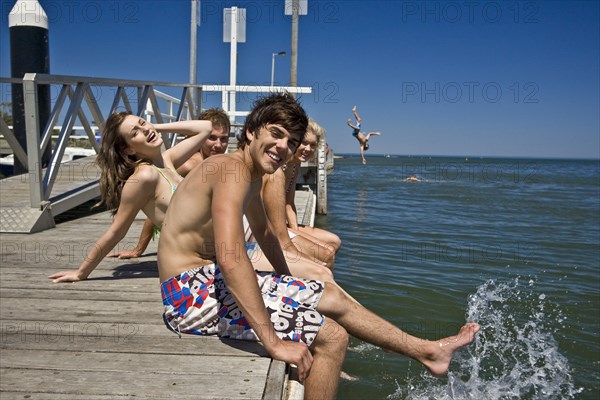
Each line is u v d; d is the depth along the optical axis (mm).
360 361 3555
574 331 4219
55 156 5070
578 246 8266
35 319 2504
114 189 2967
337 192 18438
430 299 4977
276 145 1965
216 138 3947
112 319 2508
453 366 3529
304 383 1990
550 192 22281
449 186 23703
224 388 1848
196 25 10109
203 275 2201
